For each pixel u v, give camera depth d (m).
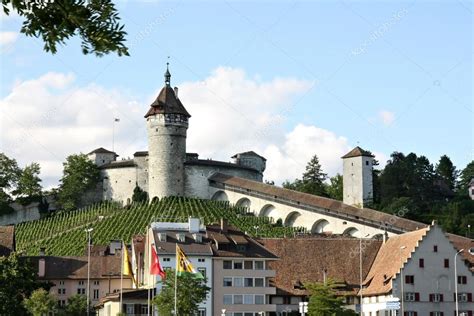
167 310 110.06
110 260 160.62
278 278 141.88
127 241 197.75
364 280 143.88
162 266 124.88
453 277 136.50
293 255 147.00
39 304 117.31
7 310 111.25
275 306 129.00
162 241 127.19
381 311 135.38
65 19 19.39
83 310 136.38
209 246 128.12
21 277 114.56
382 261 144.00
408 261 135.12
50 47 19.70
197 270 126.19
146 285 134.25
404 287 134.00
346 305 141.00
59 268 157.88
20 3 19.47
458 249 142.12
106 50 19.66
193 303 111.31
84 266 158.88
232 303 127.06
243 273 128.12
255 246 131.25
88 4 19.52
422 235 136.88
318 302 121.94
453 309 135.62
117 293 125.62
